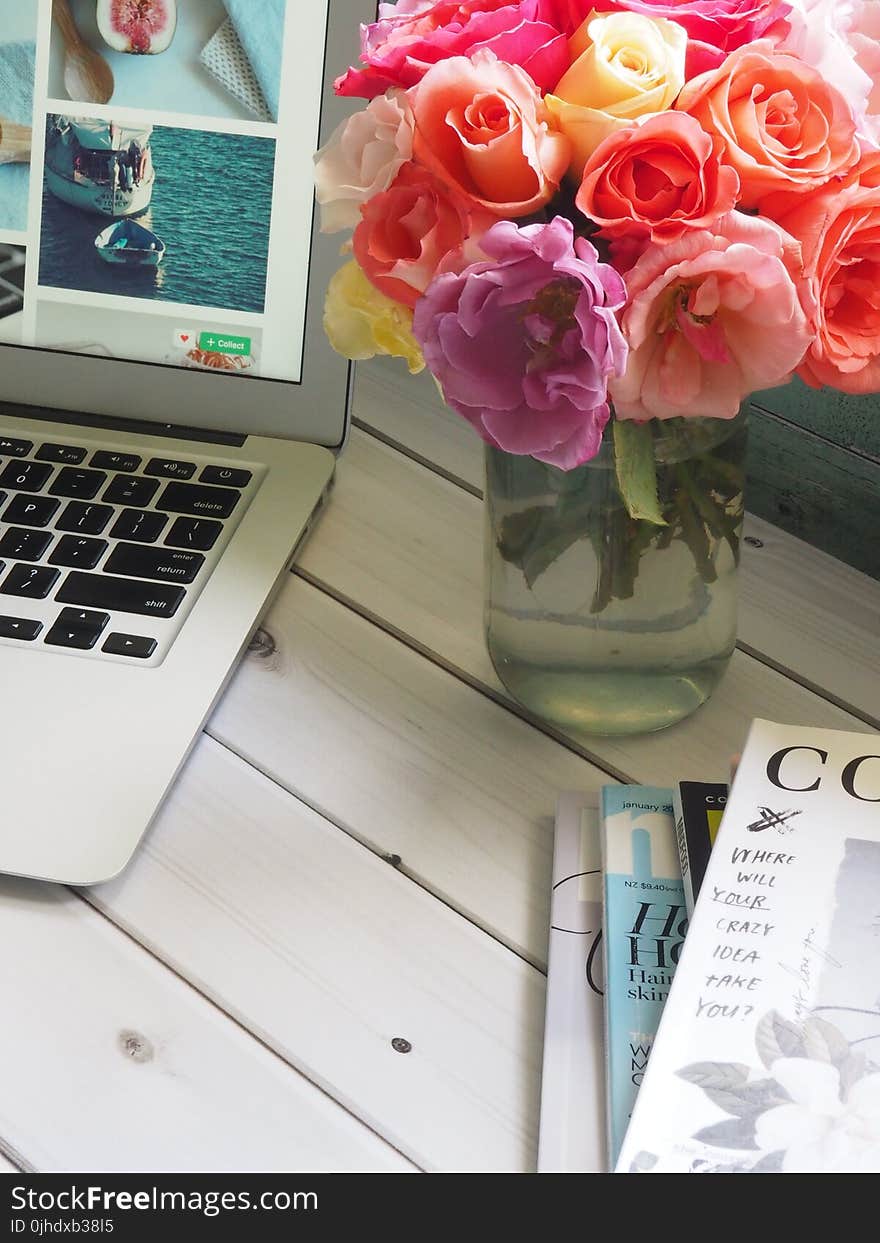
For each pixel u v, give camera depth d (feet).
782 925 1.22
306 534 2.02
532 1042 1.33
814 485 2.10
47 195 2.06
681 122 1.20
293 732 1.69
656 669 1.63
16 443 2.06
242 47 1.97
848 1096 1.10
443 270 1.28
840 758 1.37
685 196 1.24
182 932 1.43
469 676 1.80
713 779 1.65
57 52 2.01
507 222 1.19
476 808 1.60
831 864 1.27
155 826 1.54
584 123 1.23
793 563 2.08
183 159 2.02
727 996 1.17
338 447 2.12
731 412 1.32
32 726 1.59
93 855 1.44
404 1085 1.29
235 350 2.09
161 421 2.14
